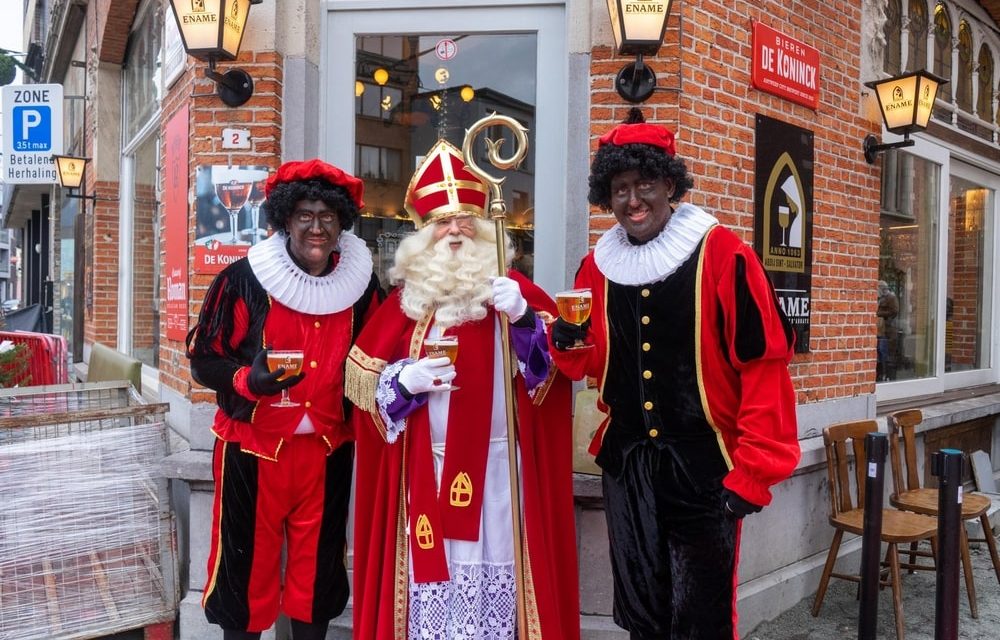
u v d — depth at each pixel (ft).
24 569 10.05
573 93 11.41
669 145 7.33
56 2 35.22
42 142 26.91
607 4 11.03
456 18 11.97
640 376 7.58
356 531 8.63
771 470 6.86
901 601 11.71
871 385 15.96
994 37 22.09
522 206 12.03
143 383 19.40
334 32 12.11
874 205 16.07
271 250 8.45
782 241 13.46
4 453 9.92
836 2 14.82
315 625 8.82
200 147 11.64
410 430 8.11
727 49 12.37
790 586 12.71
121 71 25.35
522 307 7.74
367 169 12.29
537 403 8.14
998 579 13.85
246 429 8.48
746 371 7.22
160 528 10.87
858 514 12.55
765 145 13.02
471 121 12.25
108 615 10.46
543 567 7.97
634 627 7.92
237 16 11.16
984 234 23.04
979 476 19.02
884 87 15.26
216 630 10.75
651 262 7.35
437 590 7.84
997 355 23.44
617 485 7.97
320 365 8.50
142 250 21.70
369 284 9.03
